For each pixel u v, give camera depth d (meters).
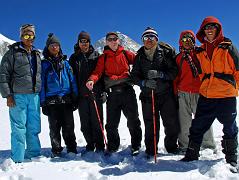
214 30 5.18
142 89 6.07
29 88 6.06
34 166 5.75
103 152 6.56
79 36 6.57
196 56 5.43
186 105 6.29
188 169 5.18
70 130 6.55
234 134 5.21
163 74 5.91
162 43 6.16
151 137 6.08
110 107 6.45
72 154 6.45
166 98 6.09
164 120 6.18
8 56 6.00
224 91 5.17
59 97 6.29
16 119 6.00
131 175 5.01
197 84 6.22
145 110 6.07
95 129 6.61
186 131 6.32
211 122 5.42
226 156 5.21
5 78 5.91
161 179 4.82
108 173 5.23
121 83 6.34
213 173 4.83
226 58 5.12
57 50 6.41
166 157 6.00
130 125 6.45
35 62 6.21
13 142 6.00
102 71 6.44
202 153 6.14
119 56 6.36
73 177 5.14
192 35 6.18
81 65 6.58
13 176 5.17
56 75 6.37
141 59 6.07
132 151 6.41
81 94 6.56
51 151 6.71
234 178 4.65
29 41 6.10
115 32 6.34
